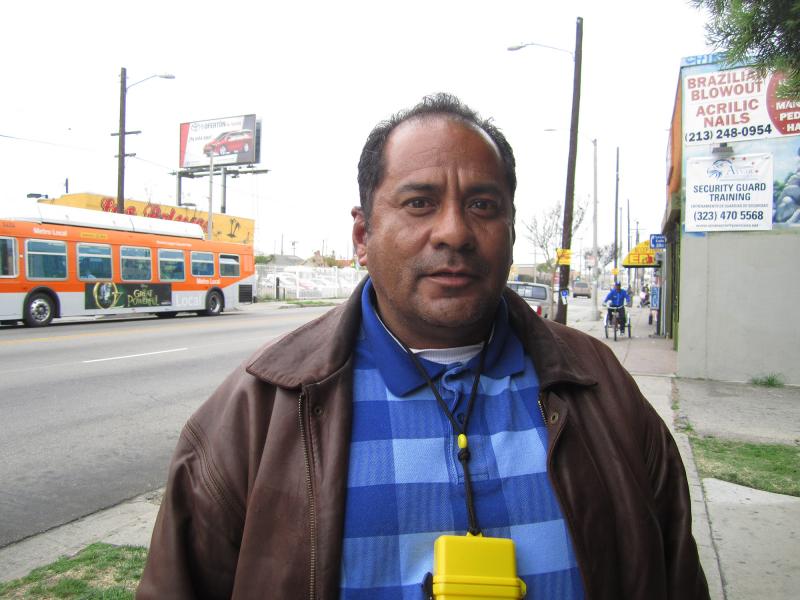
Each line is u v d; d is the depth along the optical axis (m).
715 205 9.58
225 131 45.62
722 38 3.44
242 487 1.21
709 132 9.53
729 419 6.98
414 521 1.11
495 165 1.25
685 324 9.81
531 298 19.16
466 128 1.24
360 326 1.32
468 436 1.19
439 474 1.14
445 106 1.29
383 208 1.25
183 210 36.97
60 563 3.37
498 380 1.28
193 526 1.23
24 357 11.07
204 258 22.20
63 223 17.06
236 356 11.66
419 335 1.26
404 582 1.08
